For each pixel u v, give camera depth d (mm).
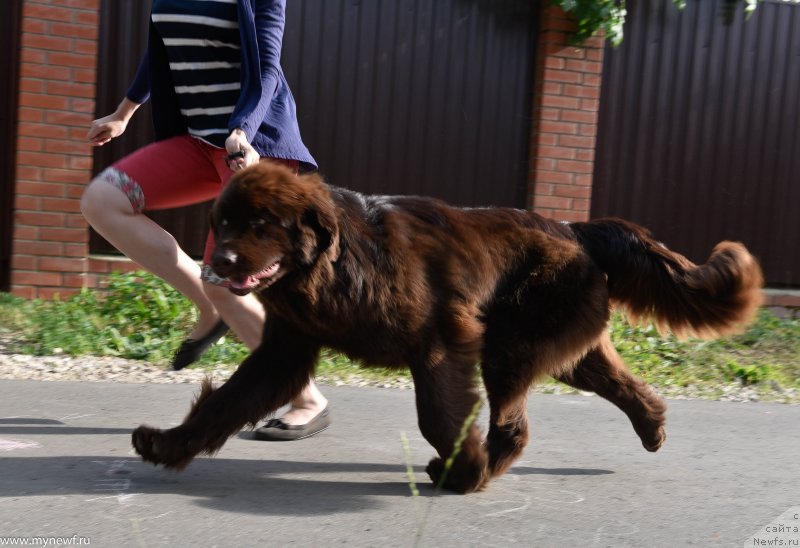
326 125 7000
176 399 4828
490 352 3633
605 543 3115
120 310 6148
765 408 5367
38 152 6305
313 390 4285
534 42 7332
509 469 3904
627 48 7504
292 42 6859
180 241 6852
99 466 3650
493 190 7410
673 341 6551
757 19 7766
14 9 6355
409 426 4574
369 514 3260
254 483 3555
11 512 3086
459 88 7246
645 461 4168
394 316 3215
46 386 4930
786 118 7945
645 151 7656
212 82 3885
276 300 3164
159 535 2953
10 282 6395
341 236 3148
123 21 6598
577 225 3963
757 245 8008
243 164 3586
